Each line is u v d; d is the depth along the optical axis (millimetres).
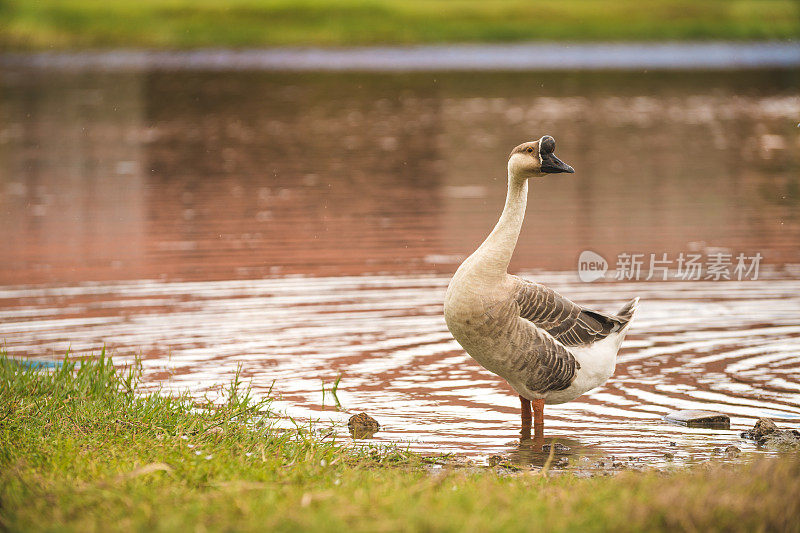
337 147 30547
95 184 24812
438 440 9469
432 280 15602
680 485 6766
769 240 18281
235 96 43844
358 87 46344
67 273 16062
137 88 46656
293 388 10867
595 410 10430
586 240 18234
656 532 6039
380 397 10680
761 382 11164
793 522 6215
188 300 14430
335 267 16406
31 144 31438
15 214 21094
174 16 64812
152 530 5969
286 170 26703
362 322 13422
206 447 8219
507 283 9586
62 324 13164
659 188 23875
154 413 9172
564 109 39094
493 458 8875
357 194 23109
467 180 24766
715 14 68250
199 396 10375
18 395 9500
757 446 9211
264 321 13398
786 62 55969
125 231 19375
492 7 69312
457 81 48469
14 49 59219
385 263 16656
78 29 62312
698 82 48000
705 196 22781
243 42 61625
